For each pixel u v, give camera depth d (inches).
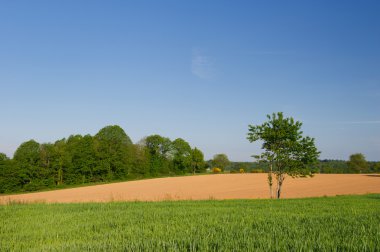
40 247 287.6
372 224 368.5
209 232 321.4
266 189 1973.4
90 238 331.0
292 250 238.2
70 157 3257.9
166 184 2497.5
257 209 626.2
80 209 690.8
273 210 599.2
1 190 2834.6
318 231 324.8
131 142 3772.1
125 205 779.4
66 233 368.5
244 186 2190.0
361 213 520.4
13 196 1918.1
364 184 2190.0
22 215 579.5
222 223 403.2
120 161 3516.2
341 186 2070.6
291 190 1888.5
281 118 1219.2
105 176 3442.4
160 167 4249.5
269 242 263.4
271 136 1211.9
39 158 3056.1
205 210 607.5
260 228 358.3
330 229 336.8
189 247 264.7
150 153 4298.7
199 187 2180.1
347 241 269.3
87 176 3339.1
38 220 498.6
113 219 489.7
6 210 673.0
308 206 700.0
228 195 1651.1
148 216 513.0
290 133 1214.9
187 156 4365.2
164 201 955.3
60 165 3157.0
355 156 4350.4
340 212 541.3
